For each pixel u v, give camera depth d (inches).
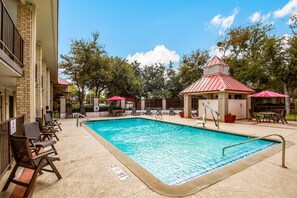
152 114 792.9
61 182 133.5
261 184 130.3
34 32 277.1
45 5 275.7
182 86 1156.5
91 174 148.6
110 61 862.5
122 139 374.6
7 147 153.9
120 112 773.9
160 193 117.0
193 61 1040.2
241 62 850.1
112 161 181.5
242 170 156.6
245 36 836.6
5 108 359.9
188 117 668.1
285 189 123.0
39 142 184.1
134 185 128.6
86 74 772.0
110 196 113.6
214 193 117.3
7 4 261.7
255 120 556.4
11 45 205.5
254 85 854.5
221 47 948.0
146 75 1371.8
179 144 328.2
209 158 246.2
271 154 201.3
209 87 574.9
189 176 191.5
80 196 113.6
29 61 274.1
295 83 732.7
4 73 218.4
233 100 574.9
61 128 412.2
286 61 697.6
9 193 118.6
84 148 234.2
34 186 127.1
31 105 275.6
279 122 504.4
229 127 418.9
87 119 605.0
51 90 845.2
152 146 318.3
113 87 925.8
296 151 214.8
